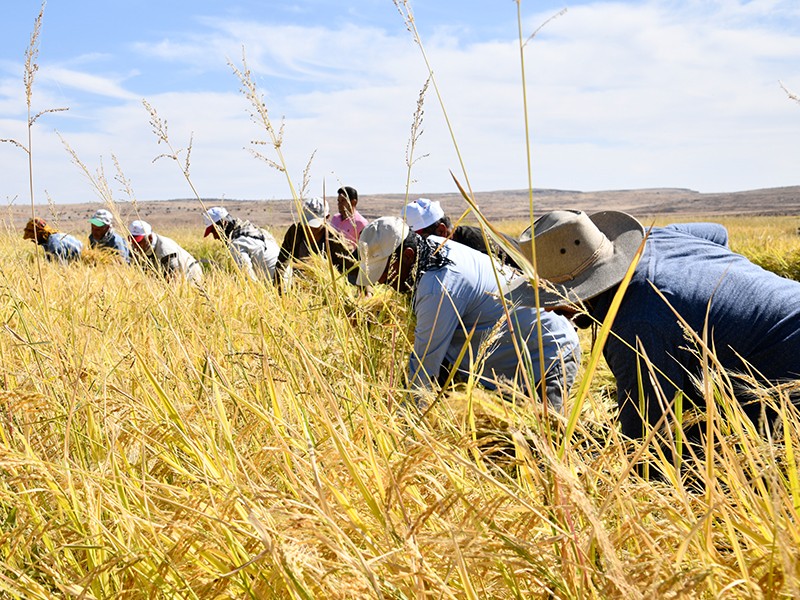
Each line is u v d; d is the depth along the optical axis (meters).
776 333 2.60
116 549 1.61
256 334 2.85
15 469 1.77
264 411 2.13
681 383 2.71
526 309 3.56
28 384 2.38
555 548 1.49
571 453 1.66
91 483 1.76
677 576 1.22
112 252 7.05
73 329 2.83
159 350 2.89
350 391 2.26
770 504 1.41
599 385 4.38
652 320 2.68
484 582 1.55
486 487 1.80
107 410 2.20
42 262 5.12
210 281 4.59
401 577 1.42
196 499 1.71
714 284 2.74
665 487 1.81
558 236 2.84
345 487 1.75
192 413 2.15
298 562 1.34
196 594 1.55
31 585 1.58
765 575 1.32
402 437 2.01
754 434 1.76
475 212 1.61
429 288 3.47
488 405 2.01
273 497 1.61
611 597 1.34
